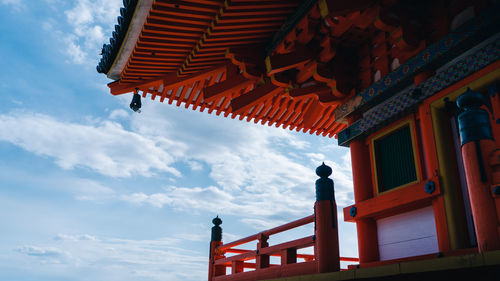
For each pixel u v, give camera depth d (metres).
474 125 4.42
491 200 4.11
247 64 9.38
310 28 8.09
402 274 4.71
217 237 11.37
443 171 6.50
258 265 8.66
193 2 7.97
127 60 10.34
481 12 6.26
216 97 10.11
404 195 7.04
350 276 5.23
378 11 7.12
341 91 8.75
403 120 7.64
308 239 6.99
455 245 6.04
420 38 7.34
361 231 8.01
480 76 6.16
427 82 7.05
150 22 8.42
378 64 8.39
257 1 8.00
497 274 3.83
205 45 9.21
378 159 8.16
